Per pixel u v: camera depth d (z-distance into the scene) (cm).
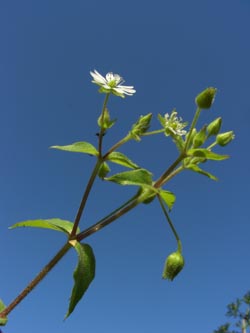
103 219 11
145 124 12
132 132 12
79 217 11
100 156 12
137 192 11
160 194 12
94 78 12
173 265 13
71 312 10
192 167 12
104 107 12
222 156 11
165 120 12
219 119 13
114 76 12
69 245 11
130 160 12
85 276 10
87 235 11
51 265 11
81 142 12
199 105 12
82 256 11
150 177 11
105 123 12
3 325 10
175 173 12
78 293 10
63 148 11
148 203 12
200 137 12
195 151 12
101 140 12
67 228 11
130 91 12
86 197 11
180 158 12
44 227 11
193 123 12
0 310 10
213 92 12
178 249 13
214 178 12
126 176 11
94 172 11
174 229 12
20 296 10
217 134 13
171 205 12
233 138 13
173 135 12
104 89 12
